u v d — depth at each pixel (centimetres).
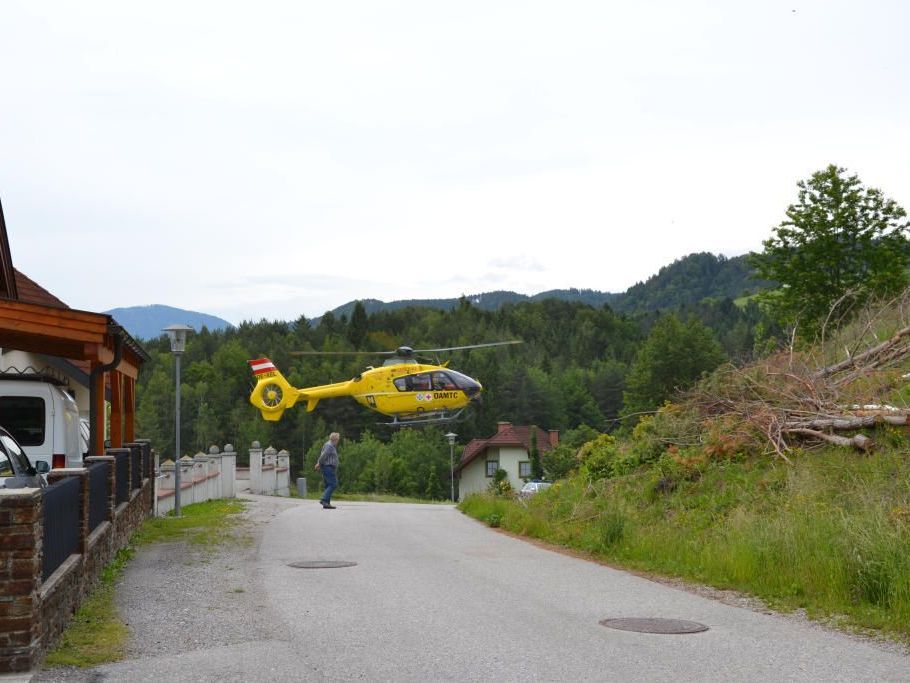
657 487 1557
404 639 765
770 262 3466
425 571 1160
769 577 1032
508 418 12544
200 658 698
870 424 1427
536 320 19375
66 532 827
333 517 1991
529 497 2002
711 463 1566
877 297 3092
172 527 1686
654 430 1797
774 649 736
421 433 10319
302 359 14912
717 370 1842
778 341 2108
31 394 1339
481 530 1736
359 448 9994
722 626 830
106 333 1238
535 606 924
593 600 964
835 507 1182
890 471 1282
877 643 762
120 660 690
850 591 945
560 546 1470
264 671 660
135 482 1658
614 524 1381
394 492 9481
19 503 628
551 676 650
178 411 2094
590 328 17938
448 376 4409
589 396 13288
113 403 1620
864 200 3384
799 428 1524
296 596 966
